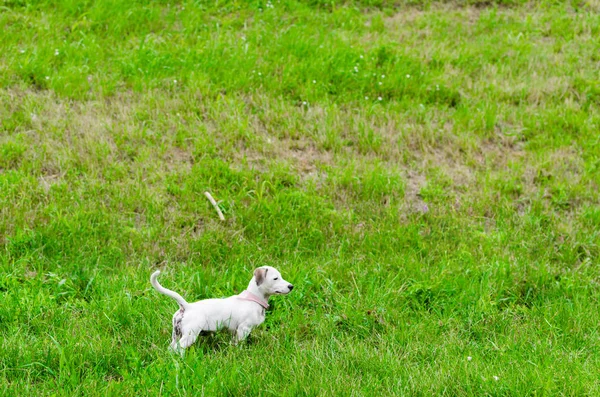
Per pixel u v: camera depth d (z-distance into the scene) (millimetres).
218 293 8250
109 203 10141
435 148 12594
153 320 7605
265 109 12891
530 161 12211
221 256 9266
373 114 13164
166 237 9492
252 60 14242
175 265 8977
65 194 10141
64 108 12289
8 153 10812
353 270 8961
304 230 9867
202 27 15812
